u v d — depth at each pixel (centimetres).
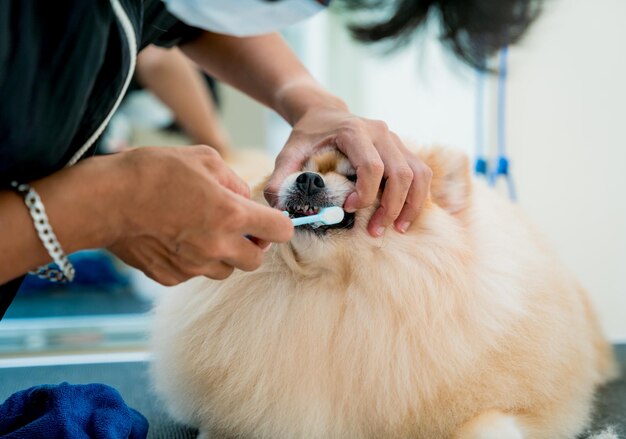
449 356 143
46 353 232
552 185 288
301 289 153
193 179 101
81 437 123
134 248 107
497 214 175
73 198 96
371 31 120
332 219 137
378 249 149
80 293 375
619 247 277
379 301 148
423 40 123
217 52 180
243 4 101
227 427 150
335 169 153
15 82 90
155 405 179
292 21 107
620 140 275
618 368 221
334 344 148
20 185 97
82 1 93
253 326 150
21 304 338
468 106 303
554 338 155
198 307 155
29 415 136
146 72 338
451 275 148
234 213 104
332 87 464
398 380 143
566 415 156
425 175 141
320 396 146
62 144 103
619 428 166
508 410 146
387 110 408
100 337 246
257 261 114
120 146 402
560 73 281
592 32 275
